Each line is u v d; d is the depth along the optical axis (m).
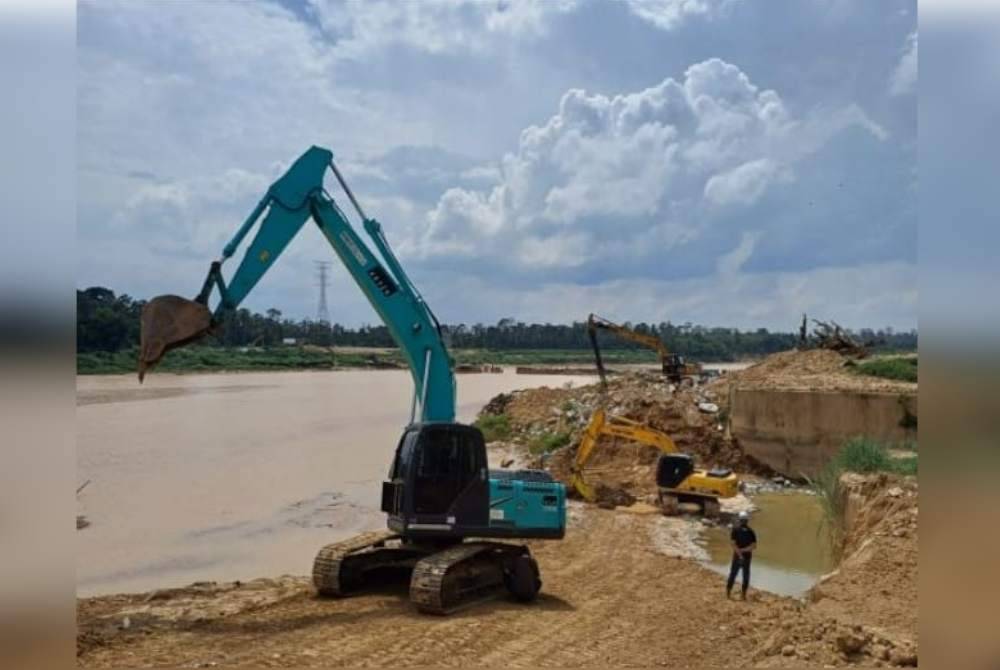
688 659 11.58
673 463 27.38
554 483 14.58
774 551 23.31
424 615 12.92
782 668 10.82
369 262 14.70
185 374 93.88
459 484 13.80
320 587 13.93
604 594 16.20
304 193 14.02
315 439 42.31
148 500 26.36
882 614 13.48
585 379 102.12
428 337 14.92
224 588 15.27
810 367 45.00
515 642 11.92
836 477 24.06
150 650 10.86
